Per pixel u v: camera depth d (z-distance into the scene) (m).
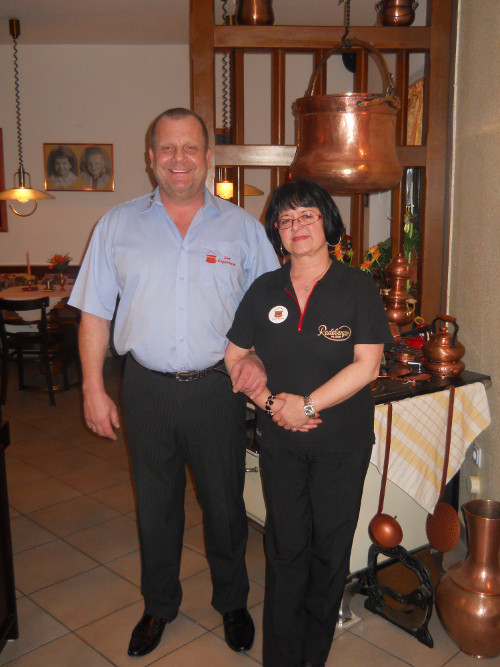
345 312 1.47
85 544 2.54
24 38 5.57
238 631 1.88
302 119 2.00
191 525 2.69
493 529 1.76
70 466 3.38
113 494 3.02
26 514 2.81
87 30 5.32
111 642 1.92
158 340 1.67
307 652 1.69
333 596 1.61
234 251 1.73
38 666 1.81
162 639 1.93
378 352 1.48
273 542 1.62
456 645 1.89
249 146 2.42
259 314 1.57
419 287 2.63
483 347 2.28
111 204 6.14
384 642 1.91
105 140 6.02
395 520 1.93
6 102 5.93
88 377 1.75
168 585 1.89
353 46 2.28
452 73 2.43
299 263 1.52
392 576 2.20
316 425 1.47
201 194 1.72
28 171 6.05
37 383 5.25
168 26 5.19
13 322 4.51
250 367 1.53
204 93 2.38
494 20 2.11
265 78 5.98
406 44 2.40
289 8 4.58
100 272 1.74
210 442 1.73
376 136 1.93
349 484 1.54
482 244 2.26
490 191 2.19
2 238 6.19
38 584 2.25
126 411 1.75
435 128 2.47
